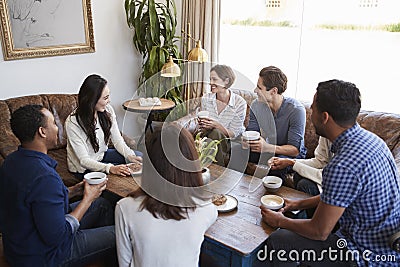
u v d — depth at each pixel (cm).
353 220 145
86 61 331
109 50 346
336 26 300
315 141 271
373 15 283
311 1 306
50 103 280
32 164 138
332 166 134
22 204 134
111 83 356
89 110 217
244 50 354
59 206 138
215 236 151
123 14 347
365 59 294
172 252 120
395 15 274
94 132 226
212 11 341
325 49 310
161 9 343
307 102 290
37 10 287
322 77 317
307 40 316
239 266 146
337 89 139
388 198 139
